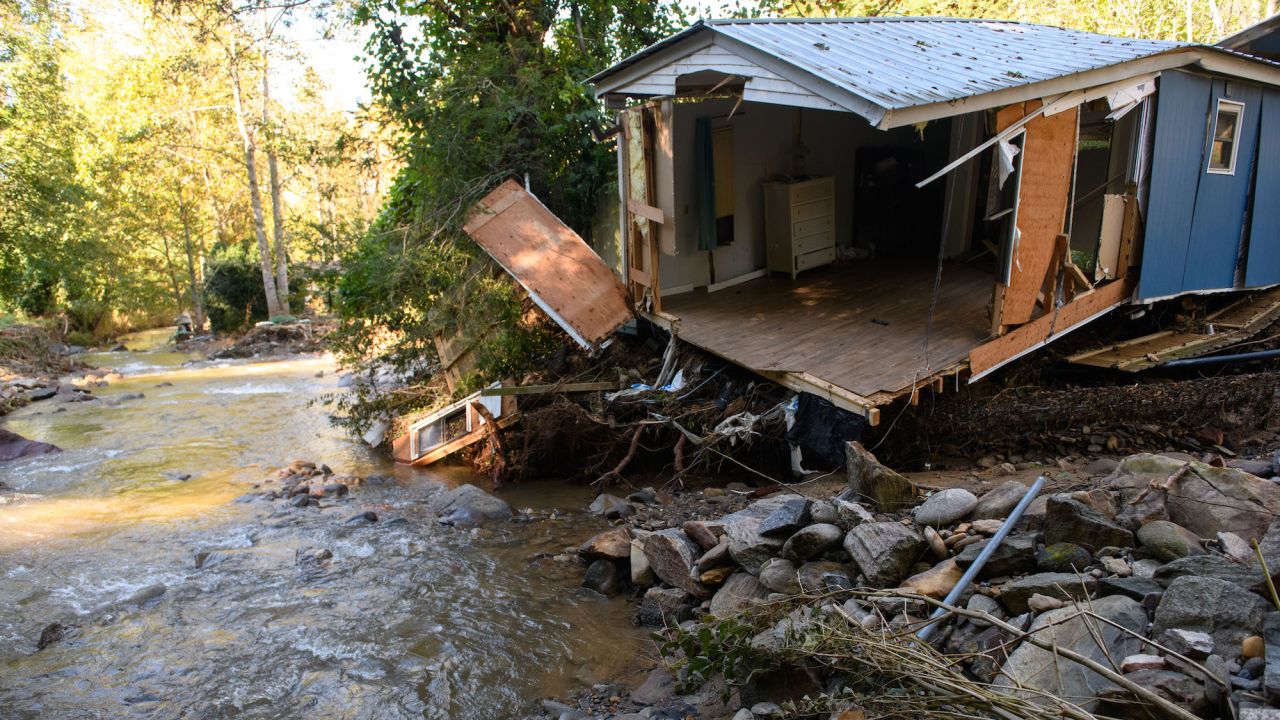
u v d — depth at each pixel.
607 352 11.52
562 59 14.17
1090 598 4.61
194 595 7.43
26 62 26.33
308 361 22.73
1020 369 9.29
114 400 16.70
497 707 5.59
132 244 31.78
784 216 12.02
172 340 29.64
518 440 10.55
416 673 6.04
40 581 7.74
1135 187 9.22
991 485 7.04
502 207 11.77
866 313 10.27
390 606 7.12
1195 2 23.48
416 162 13.36
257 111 31.69
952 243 12.88
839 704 4.31
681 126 11.36
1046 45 9.99
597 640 6.45
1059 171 8.45
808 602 5.45
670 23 15.48
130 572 7.95
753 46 8.42
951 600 4.97
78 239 28.22
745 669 5.04
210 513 9.69
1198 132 9.73
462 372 11.66
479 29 14.38
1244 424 8.40
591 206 14.27
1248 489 5.34
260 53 28.12
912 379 7.91
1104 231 9.16
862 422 7.93
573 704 5.57
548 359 11.63
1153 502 5.41
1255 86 10.36
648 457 10.23
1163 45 9.60
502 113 12.88
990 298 10.39
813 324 10.02
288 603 7.23
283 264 29.36
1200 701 3.64
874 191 13.29
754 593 6.09
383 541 8.65
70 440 13.39
